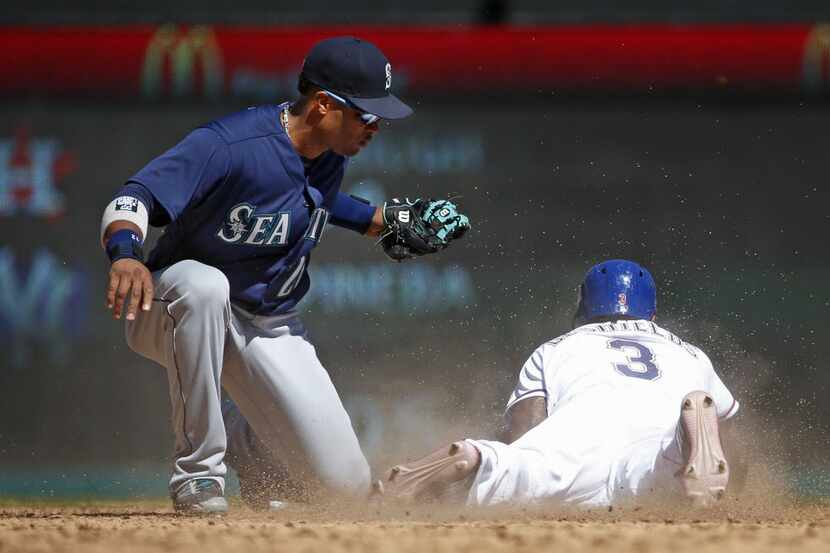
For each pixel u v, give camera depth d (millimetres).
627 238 43688
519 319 42812
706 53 44438
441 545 10234
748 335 42594
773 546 10172
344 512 15758
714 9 48375
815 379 41750
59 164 44219
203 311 15234
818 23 47375
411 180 43875
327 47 15930
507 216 43688
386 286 42500
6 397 42844
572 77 44375
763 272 43344
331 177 16766
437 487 14664
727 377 42219
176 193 15078
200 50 45031
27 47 44438
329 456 16562
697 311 43094
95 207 44219
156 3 48375
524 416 16156
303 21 48312
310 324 42219
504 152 44188
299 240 16391
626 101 44375
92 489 35594
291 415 16406
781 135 44312
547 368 16328
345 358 42062
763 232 43719
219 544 10469
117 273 13961
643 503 15039
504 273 43156
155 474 41094
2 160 44156
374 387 41875
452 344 42406
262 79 45125
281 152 15781
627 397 15656
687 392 15945
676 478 14266
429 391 42000
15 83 44438
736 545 10203
